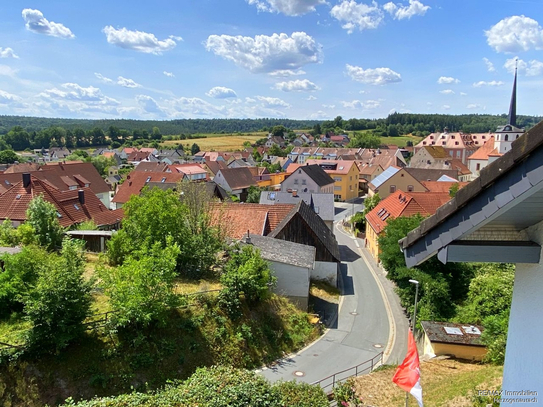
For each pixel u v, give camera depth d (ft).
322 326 79.87
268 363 65.46
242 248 79.05
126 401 36.14
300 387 41.27
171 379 53.78
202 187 107.55
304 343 73.05
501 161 9.96
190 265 79.25
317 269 105.40
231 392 37.17
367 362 66.69
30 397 45.09
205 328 62.90
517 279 13.67
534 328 12.71
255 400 36.78
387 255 87.51
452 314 74.38
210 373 40.81
